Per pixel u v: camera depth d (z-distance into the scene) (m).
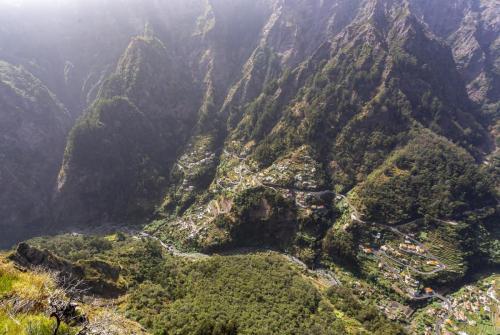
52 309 20.06
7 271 26.56
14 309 19.81
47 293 24.69
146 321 59.75
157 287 78.88
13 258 52.09
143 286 77.69
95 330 21.27
